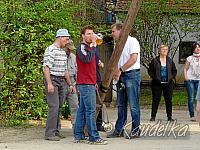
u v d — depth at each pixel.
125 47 11.47
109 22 21.88
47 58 11.25
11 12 13.45
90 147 10.44
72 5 14.63
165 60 15.31
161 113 18.08
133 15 10.22
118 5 22.36
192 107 15.85
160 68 15.25
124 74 11.49
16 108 13.61
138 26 22.67
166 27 23.20
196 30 23.64
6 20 13.42
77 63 10.66
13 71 13.48
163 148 10.48
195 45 15.99
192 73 15.98
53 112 11.25
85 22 17.09
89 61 10.48
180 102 20.88
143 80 26.09
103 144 10.74
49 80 11.20
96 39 10.99
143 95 23.59
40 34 13.59
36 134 11.95
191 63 15.95
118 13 22.09
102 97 11.16
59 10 13.88
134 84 11.47
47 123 11.29
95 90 10.71
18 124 13.18
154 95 15.41
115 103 20.19
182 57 25.83
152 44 23.17
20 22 13.54
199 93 6.78
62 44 11.37
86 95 10.60
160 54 15.38
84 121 10.95
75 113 11.89
